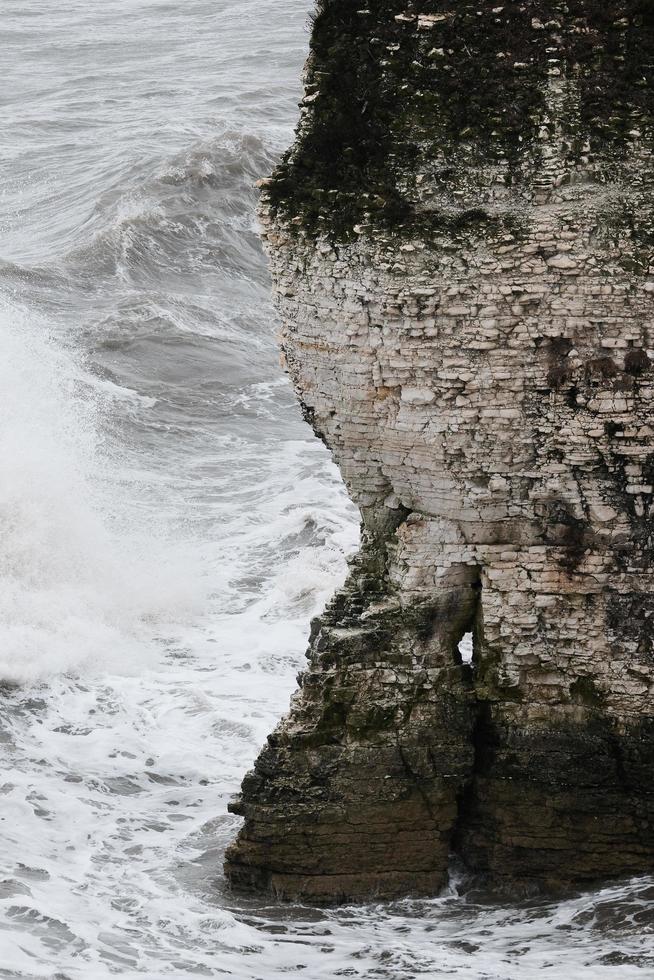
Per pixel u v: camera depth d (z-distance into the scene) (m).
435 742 49.19
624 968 43.16
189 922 47.97
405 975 43.91
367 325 47.06
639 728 48.44
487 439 47.28
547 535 48.16
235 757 65.00
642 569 47.81
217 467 110.25
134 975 44.06
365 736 48.97
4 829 56.56
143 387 127.44
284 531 95.56
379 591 49.94
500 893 49.50
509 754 49.22
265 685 73.62
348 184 47.31
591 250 45.75
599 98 46.56
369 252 46.56
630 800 48.78
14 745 65.75
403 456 48.38
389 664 49.06
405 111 47.31
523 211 46.22
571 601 48.41
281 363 49.97
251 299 159.75
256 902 49.66
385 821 49.19
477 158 46.69
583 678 48.84
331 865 49.34
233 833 56.41
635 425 46.66
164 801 60.59
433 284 46.16
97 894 50.50
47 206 188.75
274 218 47.88
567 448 47.09
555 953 44.75
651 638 48.16
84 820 58.06
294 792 49.09
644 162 46.28
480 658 49.41
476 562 48.75
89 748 65.75
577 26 47.12
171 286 160.50
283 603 84.62
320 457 112.75
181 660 77.56
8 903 49.12
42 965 44.47
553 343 46.44
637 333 46.06
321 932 47.28
